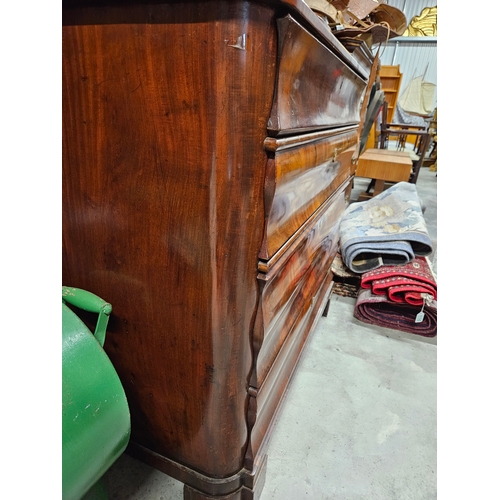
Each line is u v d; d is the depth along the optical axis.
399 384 1.15
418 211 1.71
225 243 0.47
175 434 0.65
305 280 0.88
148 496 0.75
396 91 4.12
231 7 0.36
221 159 0.42
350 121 1.01
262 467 0.71
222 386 0.56
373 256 1.64
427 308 1.41
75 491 0.47
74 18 0.44
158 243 0.51
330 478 0.83
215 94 0.40
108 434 0.50
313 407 1.04
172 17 0.38
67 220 0.58
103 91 0.46
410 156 2.87
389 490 0.81
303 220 0.70
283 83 0.45
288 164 0.51
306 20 0.44
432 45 6.23
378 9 1.33
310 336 1.08
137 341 0.60
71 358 0.47
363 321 1.49
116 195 0.51
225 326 0.52
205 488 0.66
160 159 0.46
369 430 0.97
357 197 3.19
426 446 0.93
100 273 0.58
